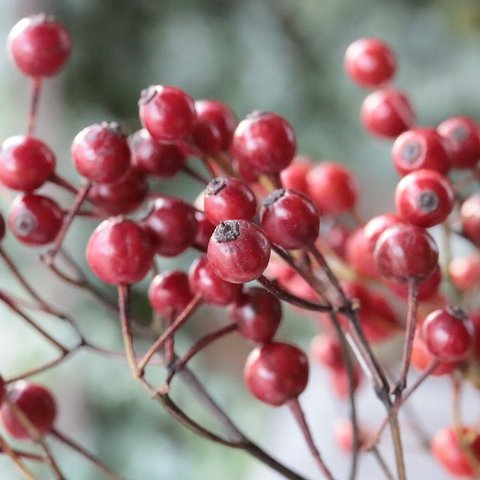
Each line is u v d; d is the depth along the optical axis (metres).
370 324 0.28
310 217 0.25
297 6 0.79
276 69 0.79
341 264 0.28
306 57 0.80
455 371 0.27
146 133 0.26
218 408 0.26
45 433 0.27
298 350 0.26
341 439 0.30
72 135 0.73
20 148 0.26
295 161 0.29
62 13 0.74
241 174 0.26
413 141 0.27
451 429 0.28
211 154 0.26
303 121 0.80
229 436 0.26
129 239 0.25
